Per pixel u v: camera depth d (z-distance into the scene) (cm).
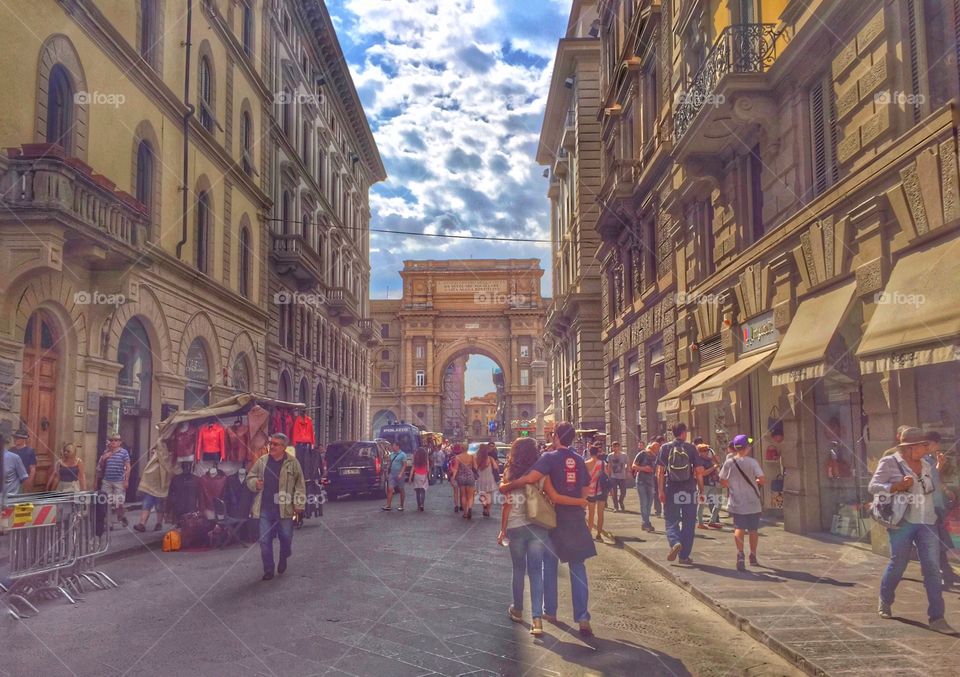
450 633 614
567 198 4112
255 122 2716
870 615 630
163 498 1327
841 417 1123
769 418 1375
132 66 1727
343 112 4612
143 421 1830
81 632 631
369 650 564
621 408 2686
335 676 502
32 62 1353
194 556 1085
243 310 2528
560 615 688
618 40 2673
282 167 3088
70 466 1219
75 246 1379
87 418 1538
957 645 538
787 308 1220
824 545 1046
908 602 679
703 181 1623
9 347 1260
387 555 1049
